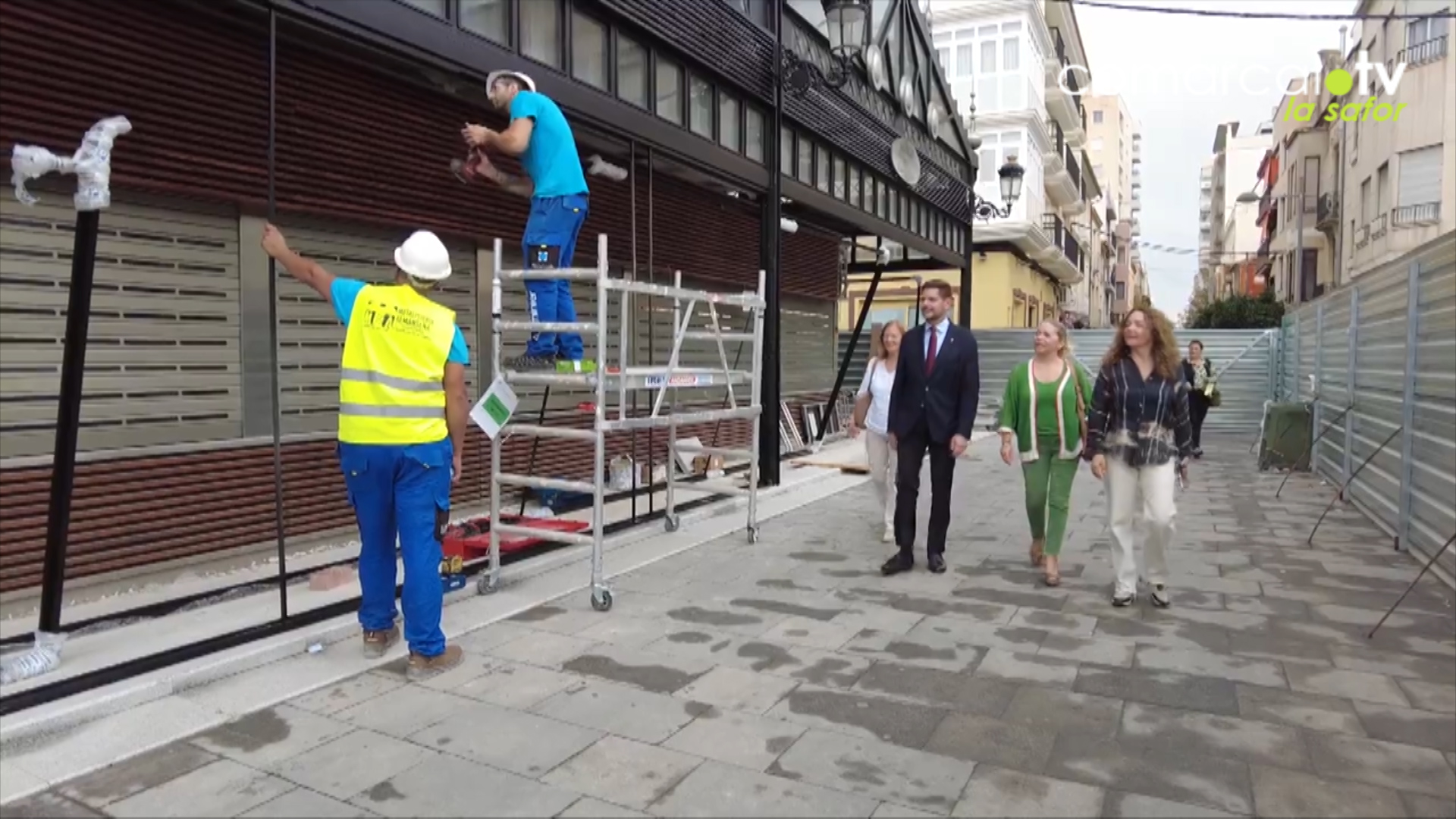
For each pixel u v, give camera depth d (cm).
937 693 424
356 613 505
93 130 399
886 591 601
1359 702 415
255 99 579
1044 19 3044
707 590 598
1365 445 935
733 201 1112
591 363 581
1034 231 2680
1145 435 558
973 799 326
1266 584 629
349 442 437
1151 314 565
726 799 326
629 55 774
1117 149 8394
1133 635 511
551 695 419
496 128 764
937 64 1509
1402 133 2278
